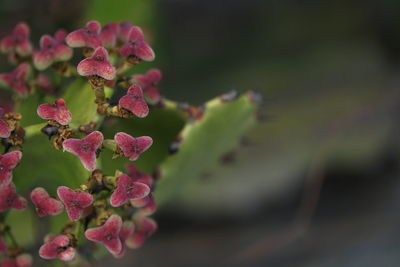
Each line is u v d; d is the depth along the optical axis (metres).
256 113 0.46
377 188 0.63
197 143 0.43
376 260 0.58
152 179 0.42
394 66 0.69
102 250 0.41
